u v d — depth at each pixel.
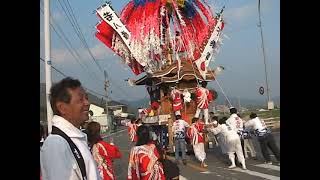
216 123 15.07
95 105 71.56
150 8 19.48
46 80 12.43
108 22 19.88
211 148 20.31
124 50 20.48
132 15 19.89
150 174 5.68
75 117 2.90
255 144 18.58
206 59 19.67
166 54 20.06
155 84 19.97
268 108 28.78
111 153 6.65
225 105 25.86
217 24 20.31
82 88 2.98
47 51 12.58
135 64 20.83
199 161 15.64
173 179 5.84
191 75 18.88
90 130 6.61
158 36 19.58
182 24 19.39
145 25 19.52
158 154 5.81
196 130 14.50
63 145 2.62
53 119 2.84
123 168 15.02
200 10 19.91
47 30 12.69
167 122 18.36
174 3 19.33
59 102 2.87
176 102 18.11
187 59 19.38
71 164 2.61
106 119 59.16
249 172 12.18
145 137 5.88
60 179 2.52
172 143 18.16
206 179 11.55
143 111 22.06
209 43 19.94
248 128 13.78
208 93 18.41
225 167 13.76
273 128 24.34
